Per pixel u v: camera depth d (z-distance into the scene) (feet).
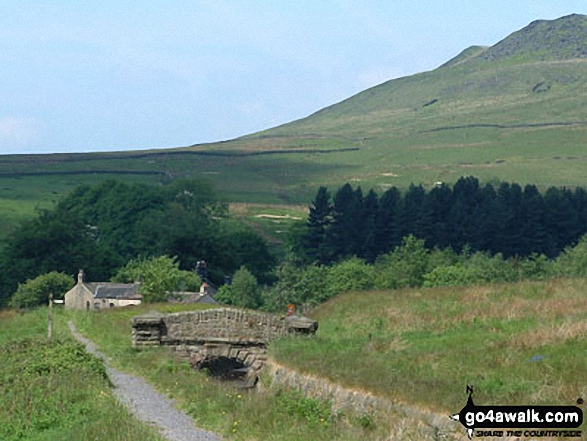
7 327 200.95
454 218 628.28
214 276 548.72
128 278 490.90
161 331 146.41
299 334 146.61
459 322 141.59
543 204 632.38
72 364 121.39
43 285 463.01
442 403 81.87
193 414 96.73
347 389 95.35
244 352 146.10
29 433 90.84
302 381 106.11
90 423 89.51
